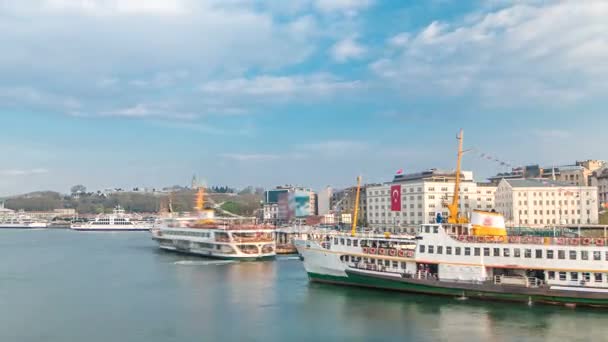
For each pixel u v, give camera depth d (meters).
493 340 74.25
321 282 116.12
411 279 99.31
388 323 83.69
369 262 106.38
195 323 87.12
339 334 79.12
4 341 78.81
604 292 84.75
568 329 78.06
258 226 180.75
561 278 87.94
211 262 168.25
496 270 94.00
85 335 81.31
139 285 124.00
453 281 95.25
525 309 88.62
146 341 77.94
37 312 96.50
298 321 86.62
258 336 79.19
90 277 139.00
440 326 81.06
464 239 95.25
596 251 85.31
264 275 135.75
